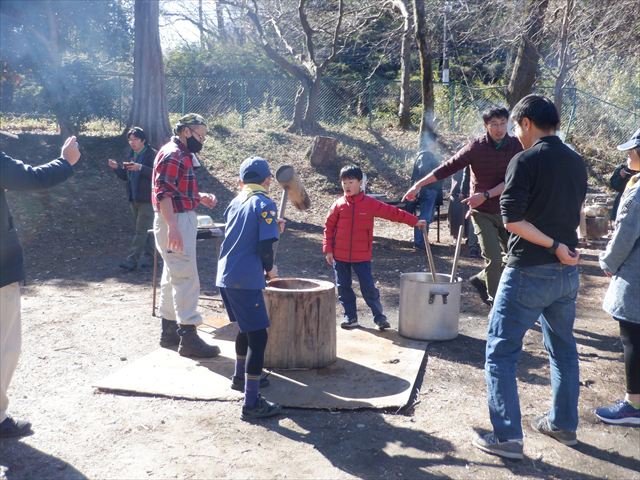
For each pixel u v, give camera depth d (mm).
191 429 4188
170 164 5199
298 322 5105
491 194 5918
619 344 5988
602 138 18672
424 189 10656
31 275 8664
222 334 6020
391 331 6207
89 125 17125
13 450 3893
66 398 4641
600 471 3781
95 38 15797
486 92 20734
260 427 4227
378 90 20312
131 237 11227
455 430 4223
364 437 4109
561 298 3887
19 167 3699
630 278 4191
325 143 15648
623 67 20391
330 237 6242
